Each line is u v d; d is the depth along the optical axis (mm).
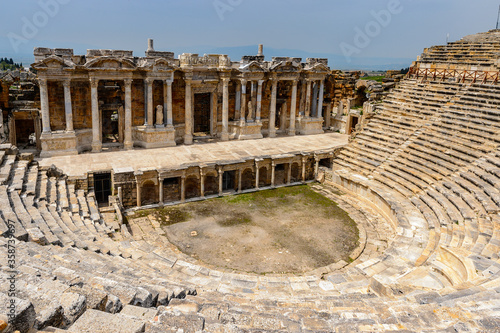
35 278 9328
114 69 37469
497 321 10867
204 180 37656
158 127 41500
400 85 46969
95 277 11273
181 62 42156
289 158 40344
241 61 45594
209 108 49594
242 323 11164
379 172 37219
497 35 49656
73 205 26828
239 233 29453
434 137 36750
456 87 40625
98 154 38156
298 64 48312
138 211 33000
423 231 26266
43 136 36250
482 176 28250
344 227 31125
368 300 15023
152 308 10727
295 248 27469
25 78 41562
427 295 14609
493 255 18562
